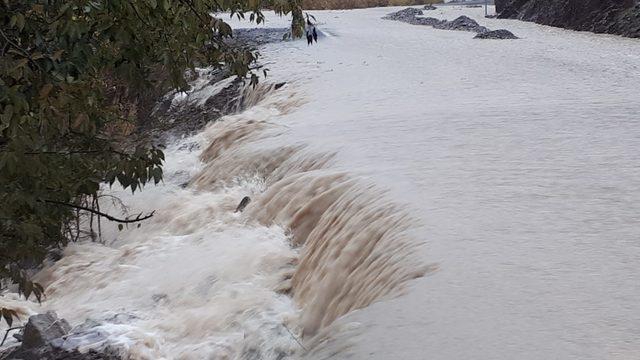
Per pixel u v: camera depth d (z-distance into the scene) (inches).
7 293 439.8
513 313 222.1
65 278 441.7
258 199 456.1
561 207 307.9
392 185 359.3
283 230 408.8
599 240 269.9
